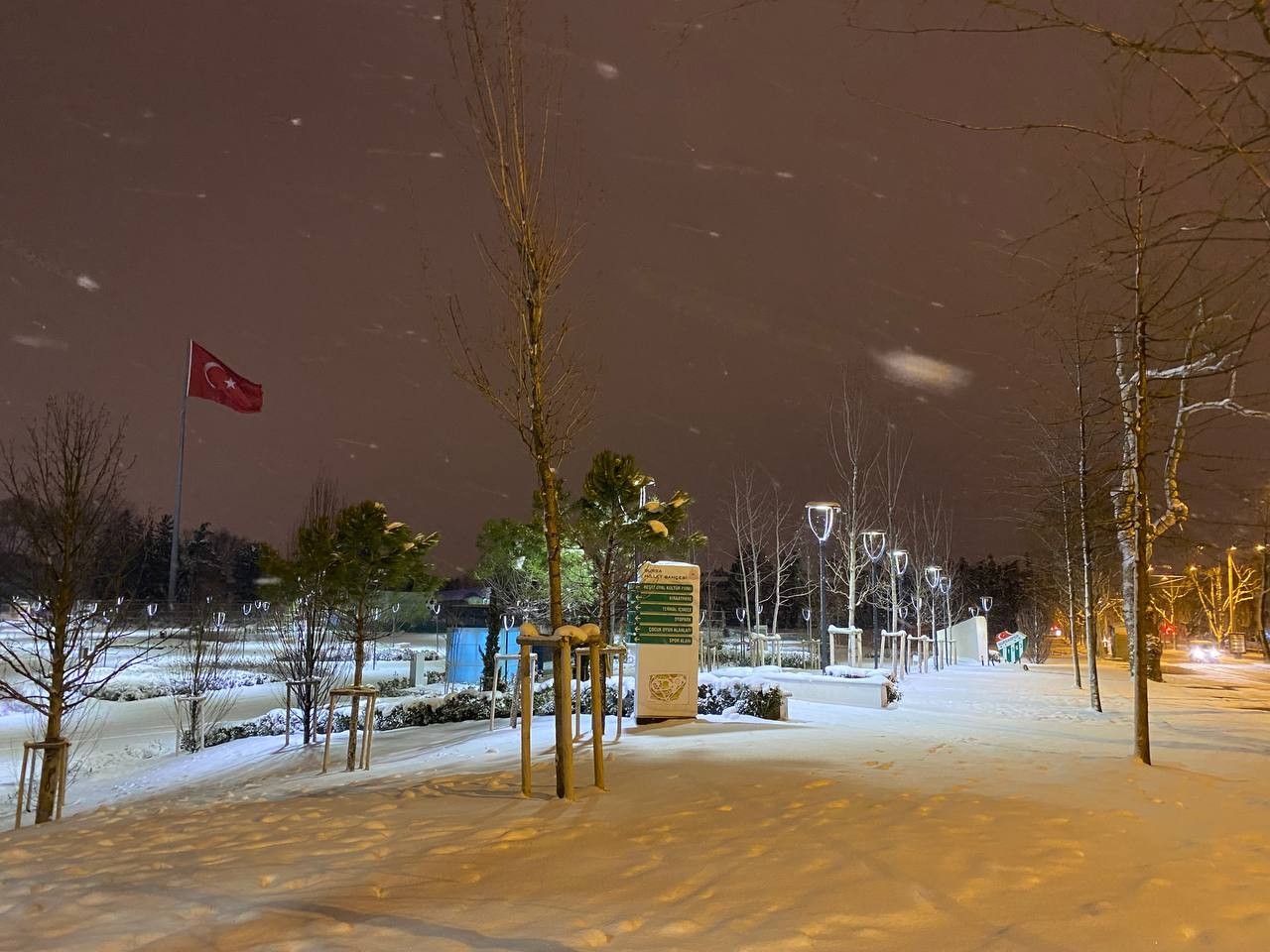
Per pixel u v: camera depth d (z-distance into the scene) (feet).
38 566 43.21
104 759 64.95
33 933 15.33
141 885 18.21
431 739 52.03
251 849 21.08
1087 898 15.72
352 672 103.24
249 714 86.79
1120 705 64.85
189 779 51.47
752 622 145.79
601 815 23.34
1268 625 134.51
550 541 27.76
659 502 55.36
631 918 15.01
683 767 30.94
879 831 20.63
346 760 47.93
